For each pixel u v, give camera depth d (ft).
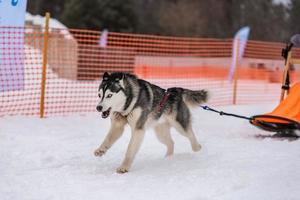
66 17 83.41
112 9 84.79
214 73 62.64
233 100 35.78
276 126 21.33
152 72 59.00
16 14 28.78
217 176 15.08
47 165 16.94
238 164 16.49
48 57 42.88
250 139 21.67
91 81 42.32
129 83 16.33
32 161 17.38
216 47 64.80
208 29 112.06
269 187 13.61
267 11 114.11
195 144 19.21
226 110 31.63
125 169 15.99
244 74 59.88
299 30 111.04
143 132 16.69
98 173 15.97
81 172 16.02
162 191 13.67
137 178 15.23
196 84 47.44
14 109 26.89
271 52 65.05
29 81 33.88
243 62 61.16
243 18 113.39
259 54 63.52
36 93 30.58
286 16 113.09
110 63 51.80
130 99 16.25
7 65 28.71
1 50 28.22
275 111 21.97
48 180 14.96
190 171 15.87
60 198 13.16
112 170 16.43
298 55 48.39
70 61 44.55
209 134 23.07
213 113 30.17
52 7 113.39
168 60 64.39
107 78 16.26
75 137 21.79
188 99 19.25
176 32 110.93
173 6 116.16
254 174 15.07
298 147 19.36
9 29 28.50
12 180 14.88
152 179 15.06
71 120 25.76
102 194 13.47
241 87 48.47
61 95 33.19
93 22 82.64
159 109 17.60
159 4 117.29
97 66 49.73
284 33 111.65
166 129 18.75
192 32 111.34
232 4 115.75
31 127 23.25
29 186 14.30
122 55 53.26
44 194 13.53
